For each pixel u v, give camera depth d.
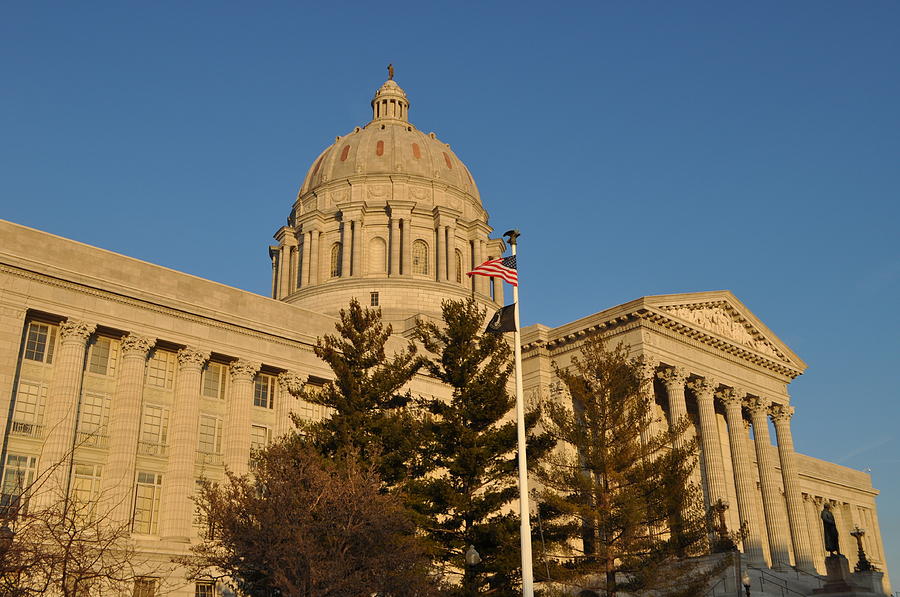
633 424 41.88
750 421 78.50
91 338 48.06
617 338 64.31
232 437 51.66
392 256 86.44
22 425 44.31
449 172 96.31
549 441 41.31
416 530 39.12
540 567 37.91
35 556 20.41
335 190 92.56
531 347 67.88
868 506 110.12
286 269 91.38
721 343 68.81
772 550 68.00
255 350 54.09
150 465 48.56
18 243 45.91
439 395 63.34
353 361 42.44
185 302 51.25
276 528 33.94
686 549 41.12
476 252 91.06
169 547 46.12
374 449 38.53
